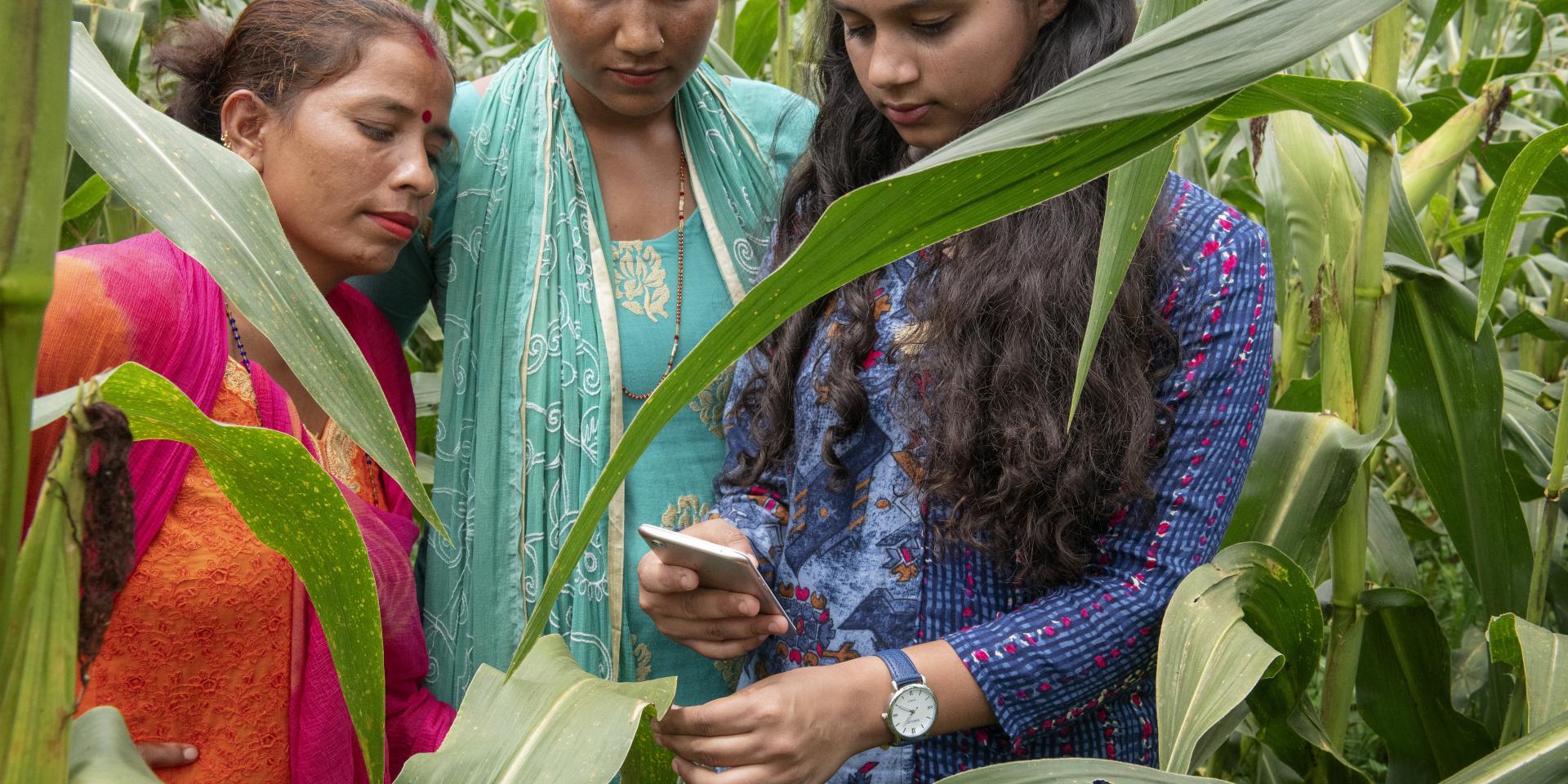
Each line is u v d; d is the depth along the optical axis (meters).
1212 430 1.17
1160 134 0.56
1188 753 0.97
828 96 1.43
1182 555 1.18
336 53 1.25
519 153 1.57
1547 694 1.03
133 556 0.55
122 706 1.12
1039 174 0.56
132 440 0.54
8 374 0.44
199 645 1.15
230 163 0.78
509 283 1.56
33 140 0.42
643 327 1.59
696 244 1.64
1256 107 1.26
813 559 1.33
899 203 0.55
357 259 1.31
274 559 1.18
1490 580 1.58
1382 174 1.30
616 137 1.62
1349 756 2.32
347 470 1.34
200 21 1.40
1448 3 2.01
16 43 0.42
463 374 1.57
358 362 0.76
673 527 1.58
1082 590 1.19
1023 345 1.16
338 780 1.25
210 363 1.16
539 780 0.85
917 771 1.26
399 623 1.33
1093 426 1.15
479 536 1.55
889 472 1.27
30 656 0.51
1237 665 1.02
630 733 0.88
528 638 0.71
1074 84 0.53
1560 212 2.16
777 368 1.38
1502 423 1.69
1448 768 1.61
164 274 1.14
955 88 1.17
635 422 0.64
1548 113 2.74
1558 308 2.18
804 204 1.49
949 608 1.25
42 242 0.43
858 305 1.28
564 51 1.46
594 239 1.57
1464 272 2.30
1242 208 2.47
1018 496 1.16
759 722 1.05
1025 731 1.16
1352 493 1.46
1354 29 0.48
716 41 2.22
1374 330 1.38
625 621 1.57
